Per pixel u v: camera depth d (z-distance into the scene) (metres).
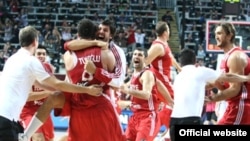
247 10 25.28
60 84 5.35
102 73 5.39
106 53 5.51
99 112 5.50
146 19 24.69
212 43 15.40
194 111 6.14
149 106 7.29
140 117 7.30
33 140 7.05
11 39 22.55
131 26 23.50
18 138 5.49
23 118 7.02
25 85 5.48
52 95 5.59
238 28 15.70
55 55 20.30
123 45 21.69
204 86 6.19
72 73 5.54
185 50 6.34
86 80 5.48
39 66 5.45
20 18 24.02
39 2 25.48
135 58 7.31
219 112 6.81
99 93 5.43
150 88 7.10
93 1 25.81
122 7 25.47
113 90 5.89
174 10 26.28
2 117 5.35
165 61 8.08
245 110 6.09
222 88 6.29
